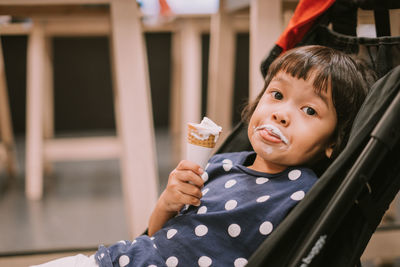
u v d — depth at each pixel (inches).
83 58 136.6
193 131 28.3
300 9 34.5
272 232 25.2
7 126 92.0
